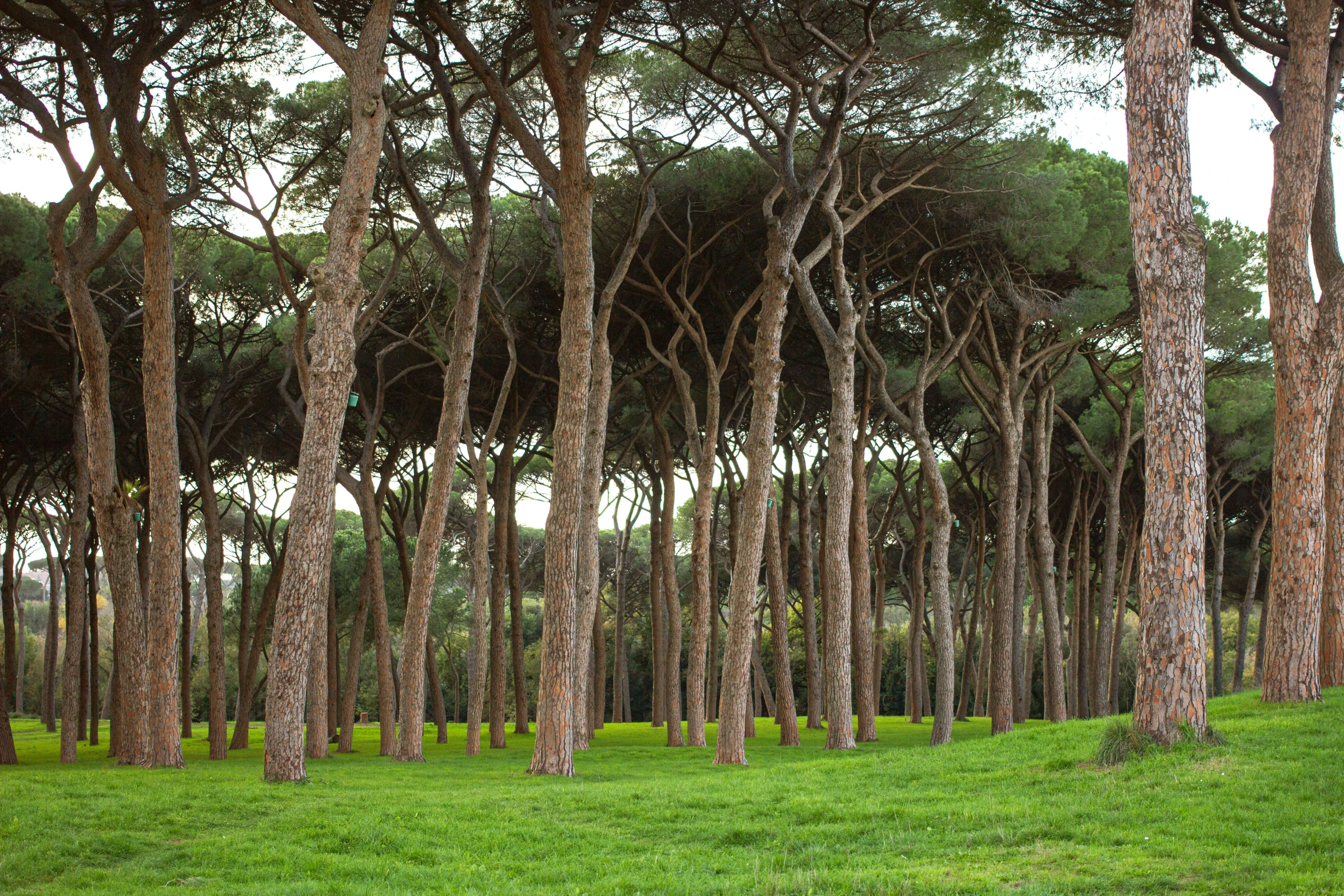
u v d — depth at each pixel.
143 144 18.06
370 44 14.66
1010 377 27.05
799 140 24.16
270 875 8.95
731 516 31.69
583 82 17.05
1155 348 11.91
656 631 37.09
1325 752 10.80
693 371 30.70
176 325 27.34
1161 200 11.99
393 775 17.64
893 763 14.16
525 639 60.59
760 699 55.00
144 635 19.39
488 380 30.41
